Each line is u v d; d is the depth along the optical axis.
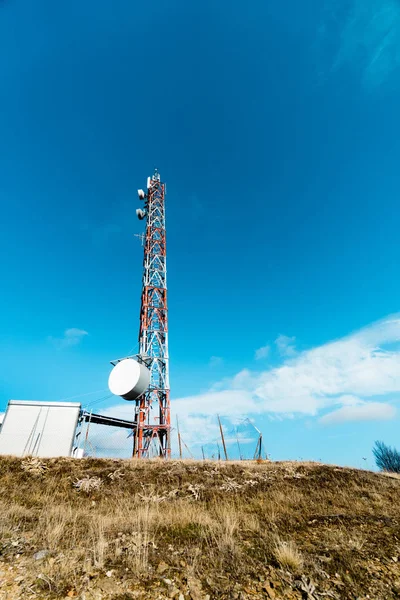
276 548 6.40
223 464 18.41
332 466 18.94
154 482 14.96
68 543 6.72
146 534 7.24
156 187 50.41
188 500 12.66
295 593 4.98
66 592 4.73
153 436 33.59
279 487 14.37
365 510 10.88
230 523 8.44
